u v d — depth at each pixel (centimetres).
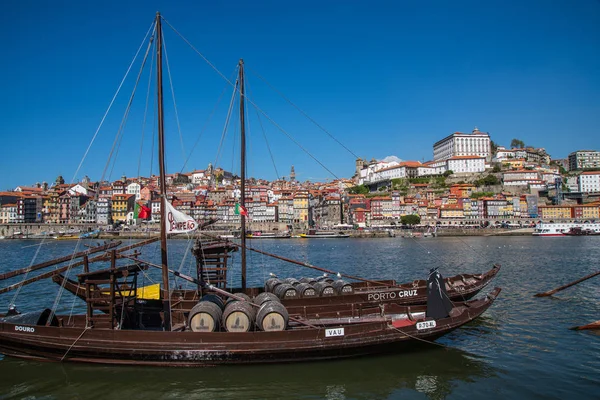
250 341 2028
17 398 1778
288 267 6925
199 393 1814
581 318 3017
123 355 2014
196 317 2084
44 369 2031
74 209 19725
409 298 2842
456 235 18188
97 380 1930
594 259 7444
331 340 2088
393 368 2080
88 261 2422
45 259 8025
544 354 2277
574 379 1948
